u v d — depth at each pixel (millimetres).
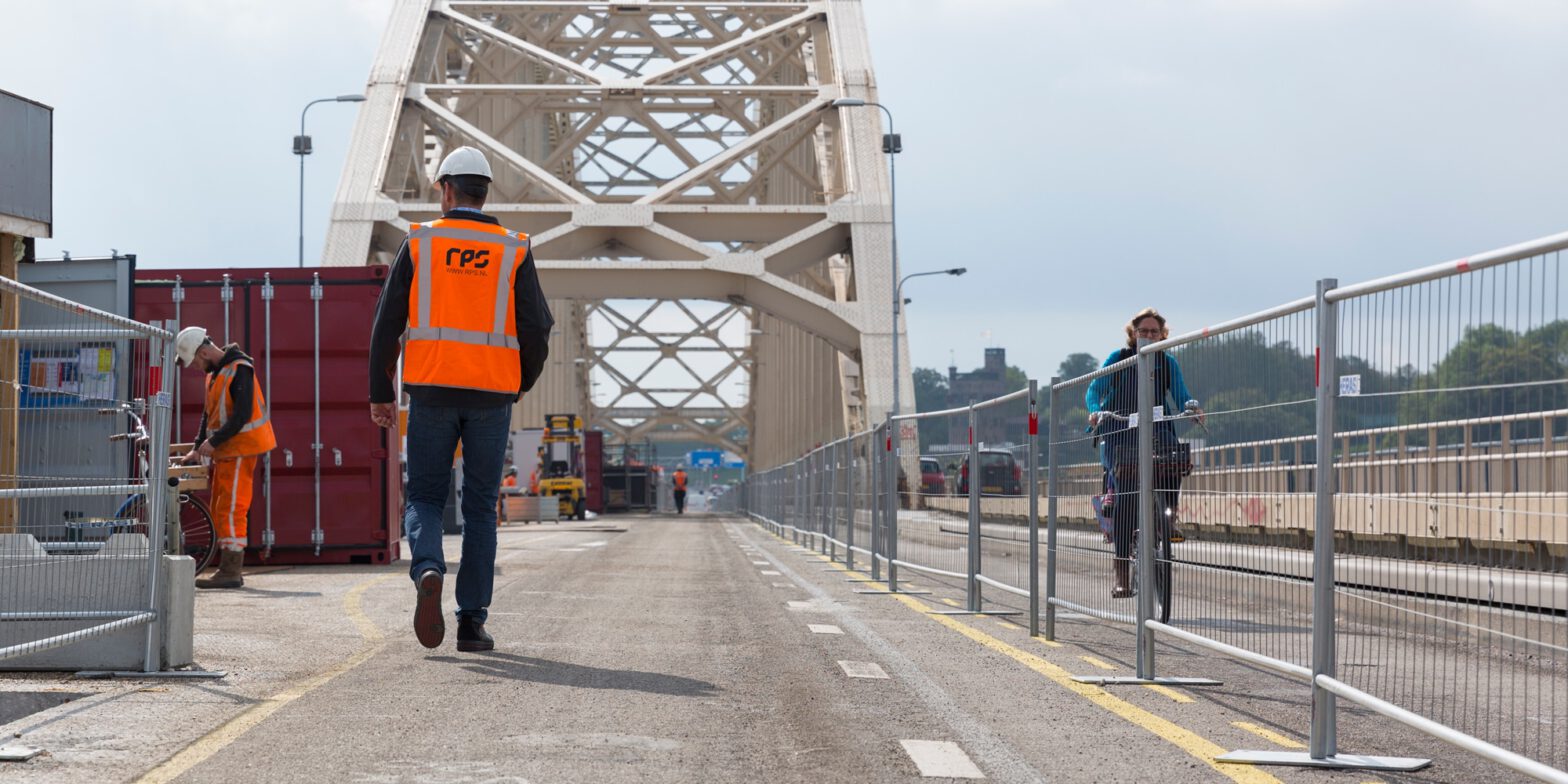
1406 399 9352
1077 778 9523
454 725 10930
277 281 32281
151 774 9133
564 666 14383
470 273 15094
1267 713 12469
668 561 35812
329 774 9180
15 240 23906
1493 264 8391
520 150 136250
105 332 13289
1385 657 9641
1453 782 9688
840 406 116875
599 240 90438
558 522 95125
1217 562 12562
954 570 22781
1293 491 11039
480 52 118812
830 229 91125
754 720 11438
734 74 125688
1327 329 10453
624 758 9773
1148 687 13906
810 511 47469
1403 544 9391
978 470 21516
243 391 24188
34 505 13102
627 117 100625
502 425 15422
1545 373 7859
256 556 32094
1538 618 7977
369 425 32312
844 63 98875
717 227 90250
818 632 18266
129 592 13555
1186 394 13391
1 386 12555
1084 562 16562
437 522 15102
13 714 11734
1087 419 16391
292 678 13438
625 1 112562
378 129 91312
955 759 10023
